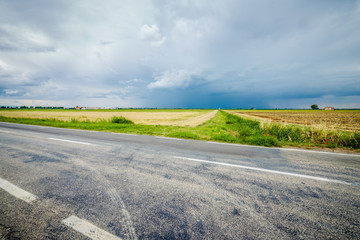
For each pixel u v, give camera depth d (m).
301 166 3.98
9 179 3.00
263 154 5.11
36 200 2.34
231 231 1.83
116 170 3.53
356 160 4.57
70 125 13.47
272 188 2.82
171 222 1.96
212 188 2.78
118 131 10.48
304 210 2.22
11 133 8.67
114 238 1.73
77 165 3.81
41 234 1.76
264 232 1.82
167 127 13.26
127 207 2.22
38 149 5.29
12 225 1.88
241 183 2.98
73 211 2.12
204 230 1.85
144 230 1.84
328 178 3.27
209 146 6.23
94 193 2.56
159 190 2.69
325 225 1.94
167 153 5.03
